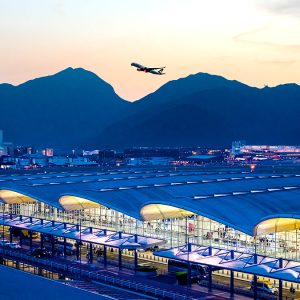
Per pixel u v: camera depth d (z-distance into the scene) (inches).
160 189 4350.4
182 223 3523.6
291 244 3016.7
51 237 3922.2
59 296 1924.2
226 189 4584.2
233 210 3312.0
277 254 3058.6
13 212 4933.6
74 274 3105.3
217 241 3336.6
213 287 2822.3
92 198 3890.3
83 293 1973.4
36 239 4347.9
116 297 2593.5
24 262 3437.5
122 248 3198.8
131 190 4249.5
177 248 2984.7
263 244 3132.4
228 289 2773.1
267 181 5073.8
